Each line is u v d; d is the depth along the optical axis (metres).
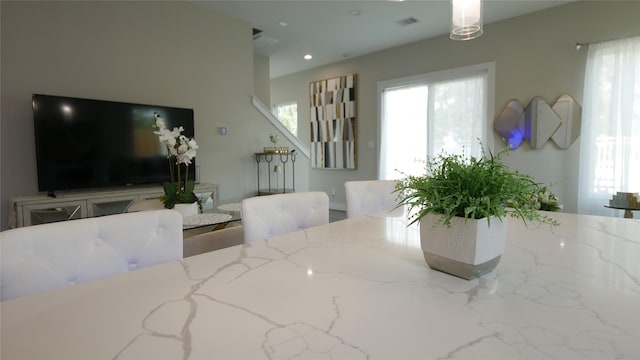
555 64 4.01
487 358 0.52
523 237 1.21
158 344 0.56
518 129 4.29
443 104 4.95
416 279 0.84
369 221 1.53
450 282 0.82
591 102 3.76
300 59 6.04
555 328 0.60
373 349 0.54
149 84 3.65
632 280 0.82
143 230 1.08
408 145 5.36
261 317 0.65
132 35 3.52
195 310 0.68
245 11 4.11
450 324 0.62
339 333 0.59
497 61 4.43
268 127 4.76
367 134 5.87
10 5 2.87
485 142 4.57
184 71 3.91
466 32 1.47
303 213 1.57
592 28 3.76
